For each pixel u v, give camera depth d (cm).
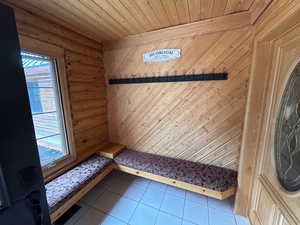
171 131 237
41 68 176
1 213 89
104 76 269
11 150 92
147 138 257
